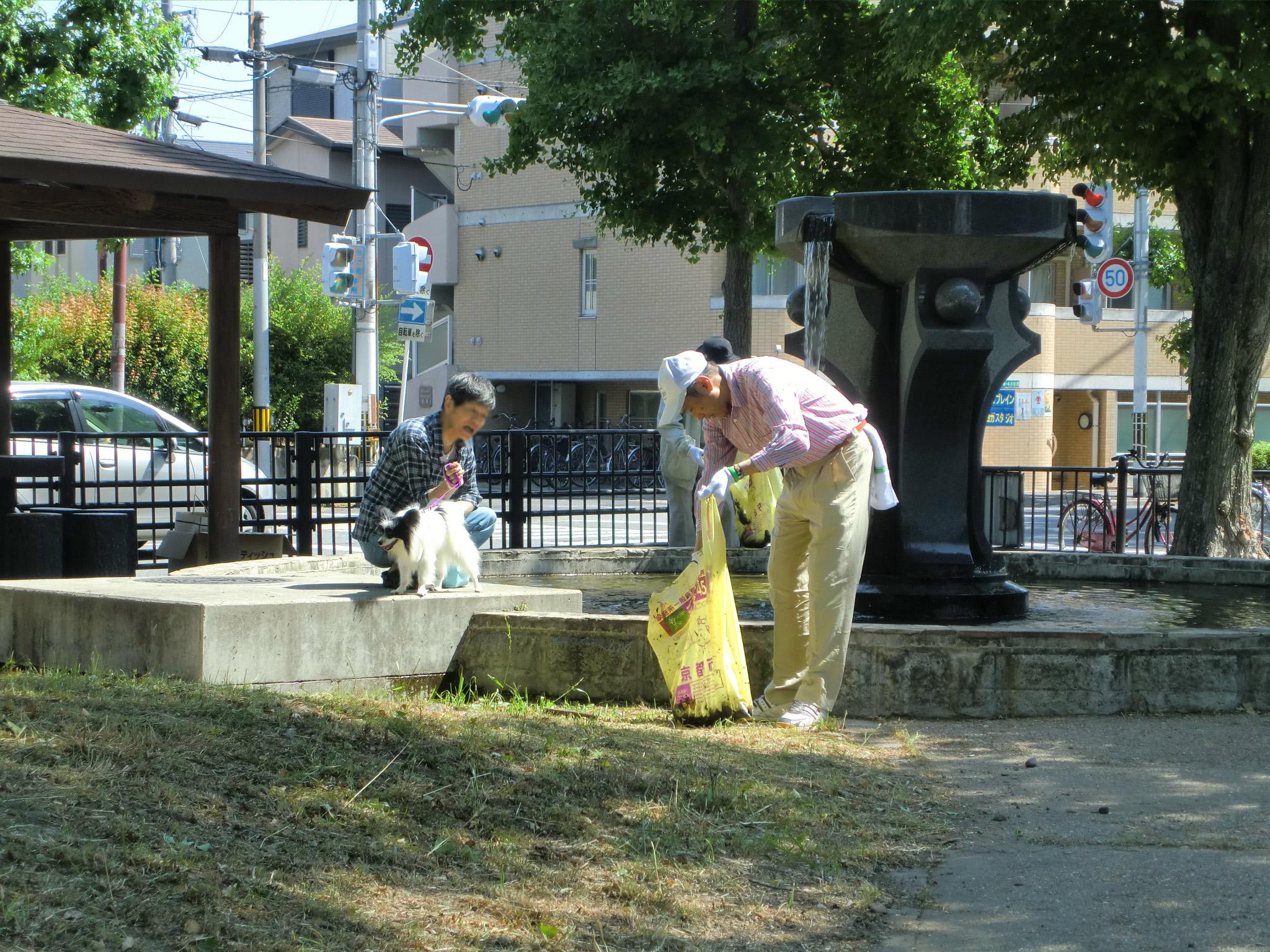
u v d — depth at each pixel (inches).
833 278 310.3
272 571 324.5
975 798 200.7
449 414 273.6
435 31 751.7
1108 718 255.3
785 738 230.5
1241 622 317.7
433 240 1457.9
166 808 149.8
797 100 713.0
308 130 1814.7
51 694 191.9
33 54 831.1
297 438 474.3
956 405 309.3
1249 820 188.7
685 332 1285.7
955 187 778.2
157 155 346.3
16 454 483.8
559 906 146.9
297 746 181.8
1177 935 144.1
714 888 157.4
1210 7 462.9
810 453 234.5
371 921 134.0
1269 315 505.4
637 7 674.8
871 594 311.3
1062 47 506.9
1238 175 503.2
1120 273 1003.3
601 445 489.7
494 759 191.3
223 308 373.4
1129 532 580.7
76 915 118.6
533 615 263.1
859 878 163.9
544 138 737.6
